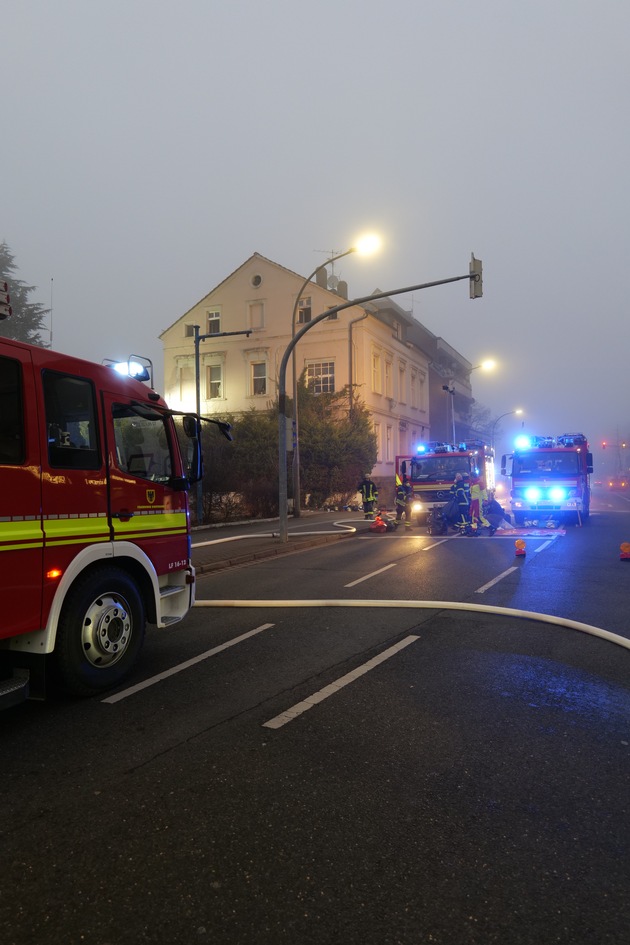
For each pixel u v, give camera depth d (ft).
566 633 21.88
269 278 119.96
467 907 8.02
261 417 83.61
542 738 13.29
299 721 14.32
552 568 36.65
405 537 58.18
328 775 11.68
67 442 15.67
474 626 23.06
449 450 71.56
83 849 9.37
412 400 148.25
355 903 8.10
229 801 10.76
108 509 16.79
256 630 23.06
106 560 17.16
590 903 8.09
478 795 10.89
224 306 123.03
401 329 149.48
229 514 71.97
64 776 11.80
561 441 69.10
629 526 66.23
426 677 17.31
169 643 21.47
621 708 14.99
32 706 15.60
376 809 10.43
